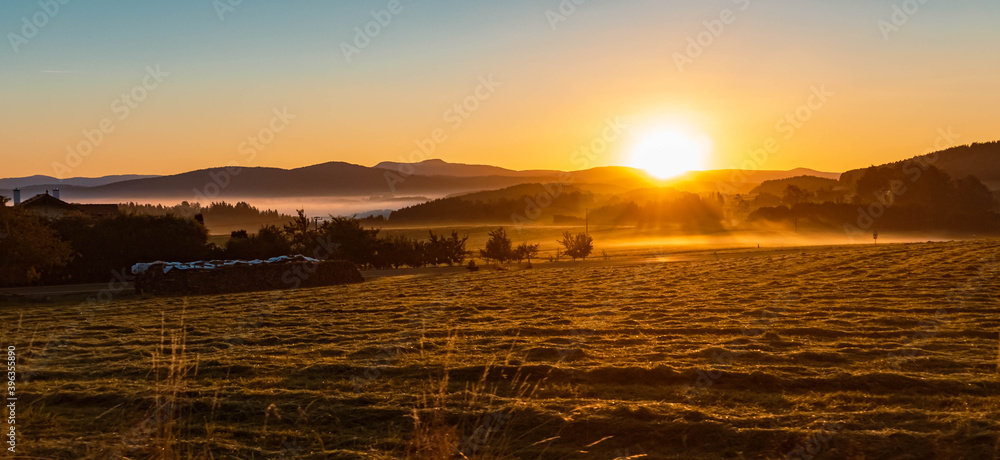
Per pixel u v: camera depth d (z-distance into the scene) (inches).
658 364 509.7
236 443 337.4
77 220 2161.7
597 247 4921.3
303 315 941.8
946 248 1780.3
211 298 1291.8
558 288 1251.2
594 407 384.5
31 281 1800.0
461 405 393.4
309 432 361.4
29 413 381.4
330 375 507.8
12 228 1558.8
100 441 323.9
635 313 842.2
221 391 442.3
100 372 524.7
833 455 310.7
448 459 300.5
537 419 362.0
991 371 476.1
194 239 2257.6
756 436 335.3
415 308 981.2
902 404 397.4
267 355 604.7
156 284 1472.7
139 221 2204.7
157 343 694.5
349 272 1831.9
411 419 372.5
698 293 1067.9
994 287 963.3
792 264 1605.6
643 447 330.6
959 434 323.9
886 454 308.8
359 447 333.7
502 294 1168.2
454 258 3193.9
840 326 697.0
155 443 311.1
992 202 6978.4
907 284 1049.5
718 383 461.7
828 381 453.1
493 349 609.0
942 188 6486.2
